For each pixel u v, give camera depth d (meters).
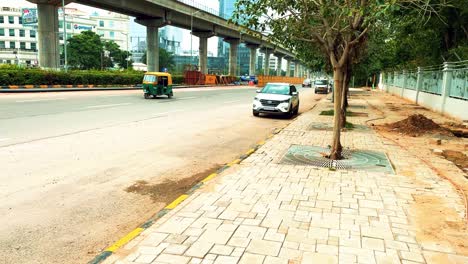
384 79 53.66
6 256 3.60
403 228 4.20
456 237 4.00
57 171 6.41
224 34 64.56
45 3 33.41
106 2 36.59
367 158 7.86
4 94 22.66
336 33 7.76
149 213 4.83
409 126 12.55
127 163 7.22
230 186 5.64
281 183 5.84
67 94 24.78
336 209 4.73
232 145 9.73
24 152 7.64
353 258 3.48
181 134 10.94
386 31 17.31
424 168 7.10
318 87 42.62
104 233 4.21
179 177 6.49
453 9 19.53
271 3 7.57
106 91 30.80
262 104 16.44
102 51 85.69
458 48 21.09
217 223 4.22
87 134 10.07
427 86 24.64
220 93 36.34
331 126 13.05
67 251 3.76
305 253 3.56
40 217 4.53
